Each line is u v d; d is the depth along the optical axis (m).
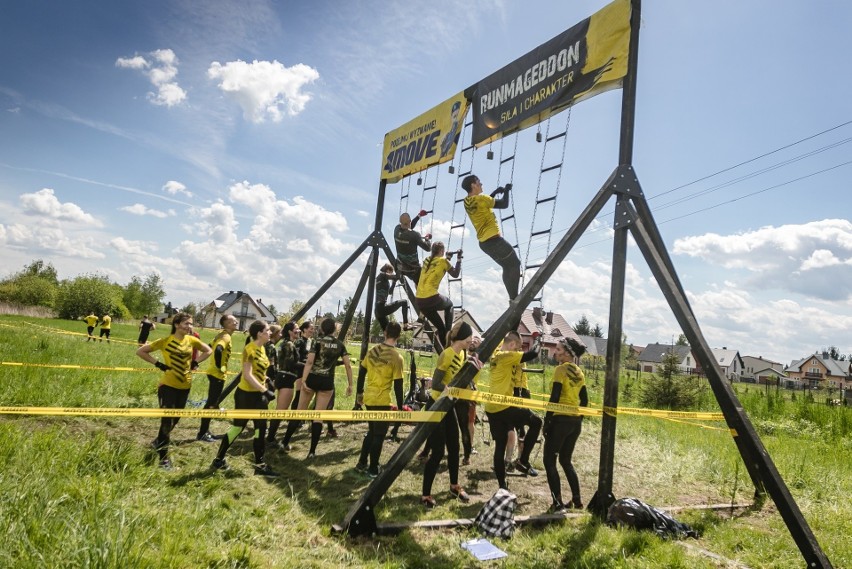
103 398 8.45
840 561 4.61
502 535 4.70
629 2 6.09
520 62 7.67
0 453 4.42
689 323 5.36
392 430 9.12
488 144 8.26
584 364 48.56
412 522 4.80
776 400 20.66
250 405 5.96
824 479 7.77
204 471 5.62
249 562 3.48
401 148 10.70
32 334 19.56
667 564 4.16
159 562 3.10
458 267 7.89
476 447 8.99
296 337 8.55
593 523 5.17
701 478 7.83
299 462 6.91
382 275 9.31
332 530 4.43
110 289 63.25
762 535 5.11
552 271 5.68
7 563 2.80
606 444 5.68
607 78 6.21
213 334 48.53
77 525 3.28
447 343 6.14
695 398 21.09
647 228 6.14
